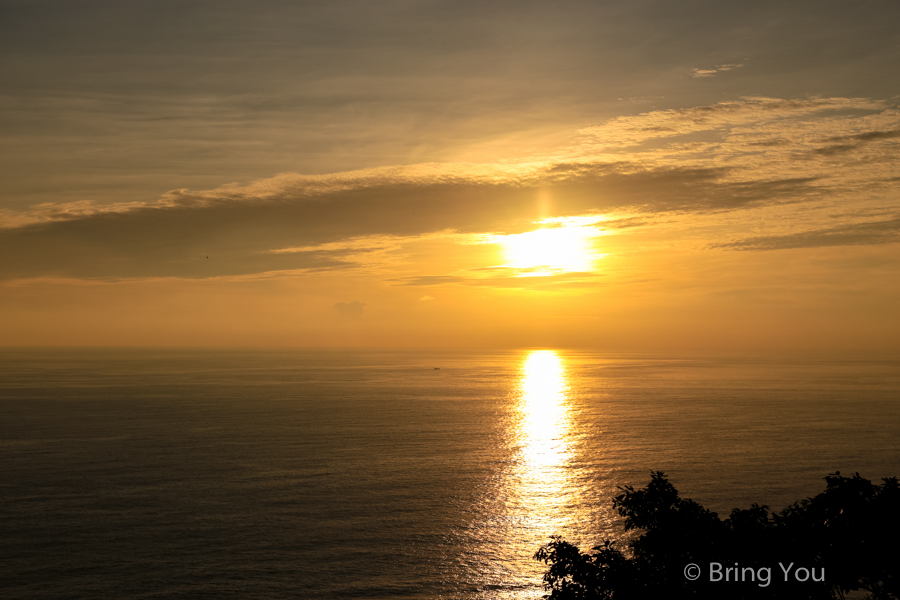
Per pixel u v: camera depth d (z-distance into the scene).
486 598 45.47
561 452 99.81
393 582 47.66
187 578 47.56
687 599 15.89
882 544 15.35
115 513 64.00
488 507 67.50
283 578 47.88
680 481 79.81
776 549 15.99
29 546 54.06
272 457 94.25
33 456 94.25
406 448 102.44
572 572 17.23
